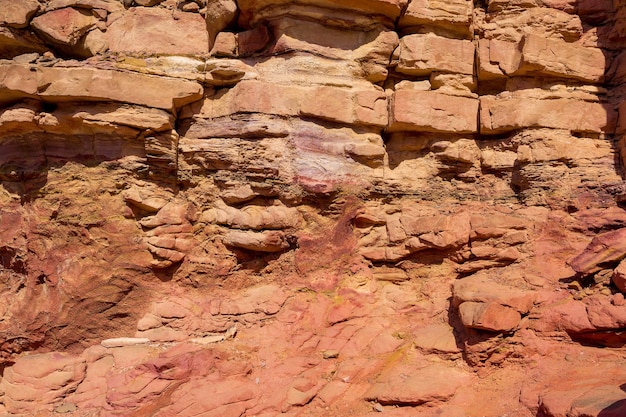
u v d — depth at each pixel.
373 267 9.88
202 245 9.76
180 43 10.12
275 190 9.62
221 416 7.51
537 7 10.44
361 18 10.00
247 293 9.48
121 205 9.49
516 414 6.93
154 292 9.50
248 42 10.09
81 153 9.55
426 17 10.19
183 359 8.26
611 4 10.41
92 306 9.28
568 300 8.20
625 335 7.46
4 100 9.52
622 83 10.13
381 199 10.09
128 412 7.77
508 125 9.95
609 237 8.30
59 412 8.07
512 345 7.83
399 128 10.09
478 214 9.67
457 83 10.27
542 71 10.05
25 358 8.80
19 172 9.65
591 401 6.31
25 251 9.63
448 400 7.44
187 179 9.83
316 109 9.77
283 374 8.16
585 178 9.62
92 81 9.14
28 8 9.77
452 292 9.05
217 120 9.88
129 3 10.40
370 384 7.93
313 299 9.44
